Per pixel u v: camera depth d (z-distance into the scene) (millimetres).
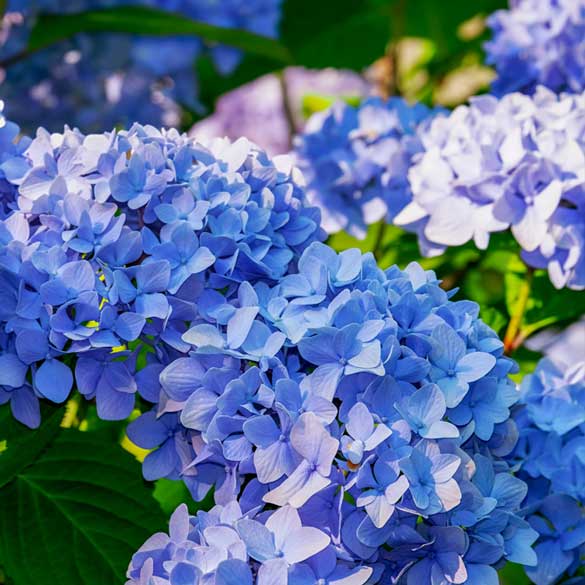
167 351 1139
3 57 1614
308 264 1139
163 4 1625
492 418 1129
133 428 1145
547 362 1248
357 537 1067
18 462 1144
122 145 1171
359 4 1944
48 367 1113
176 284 1118
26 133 1694
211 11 1643
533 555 1124
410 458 1076
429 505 1072
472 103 1353
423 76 2045
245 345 1104
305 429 1069
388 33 1954
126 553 1167
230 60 1717
